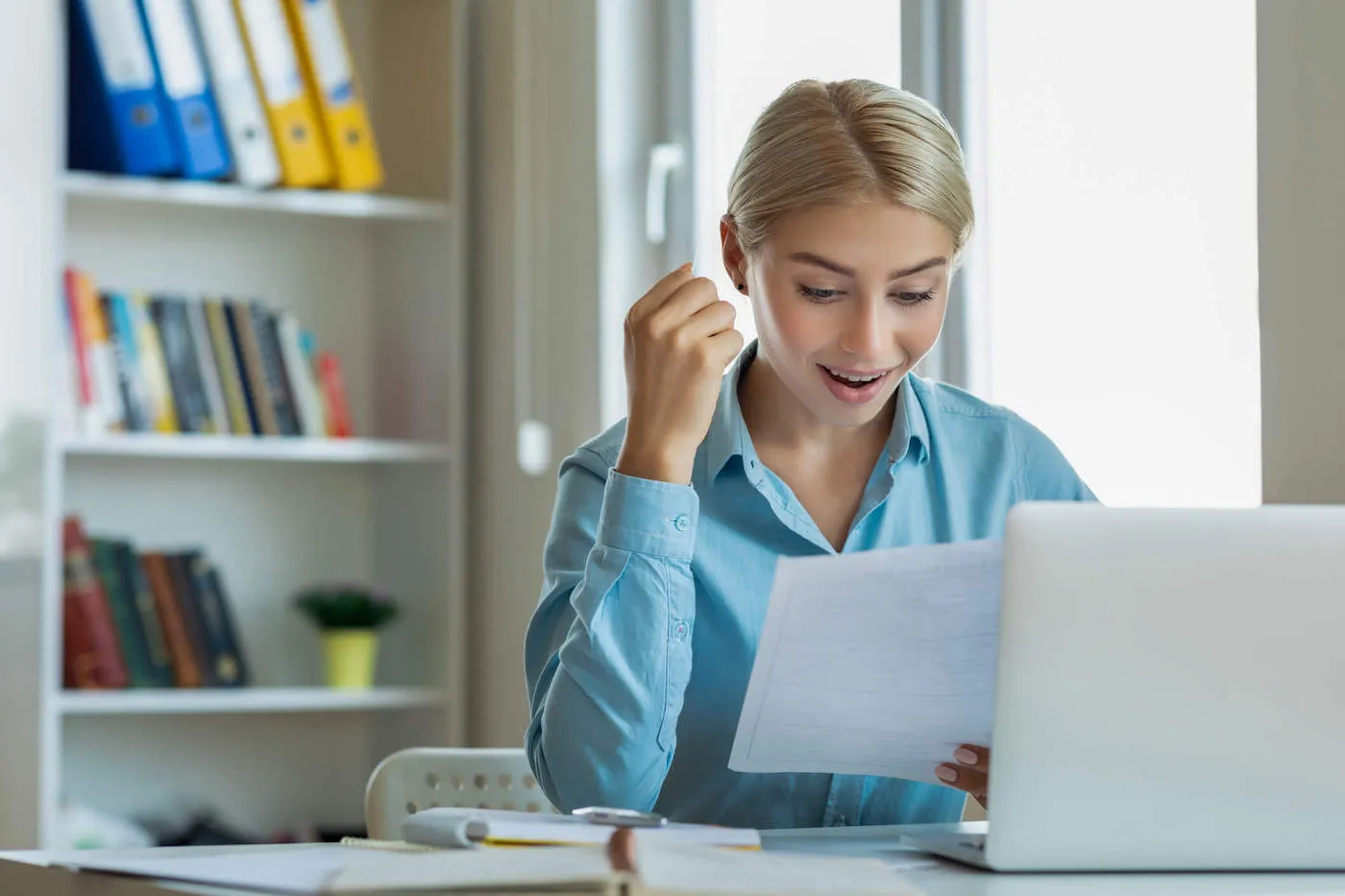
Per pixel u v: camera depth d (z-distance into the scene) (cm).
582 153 297
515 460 311
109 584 296
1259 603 104
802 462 164
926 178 137
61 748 314
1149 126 204
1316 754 104
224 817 326
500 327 320
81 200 310
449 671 312
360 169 312
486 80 328
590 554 142
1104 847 105
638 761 141
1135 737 104
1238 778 104
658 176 290
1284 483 166
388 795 184
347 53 312
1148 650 103
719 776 158
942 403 172
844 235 137
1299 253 165
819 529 164
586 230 296
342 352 341
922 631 111
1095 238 213
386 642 336
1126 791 104
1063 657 103
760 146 143
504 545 315
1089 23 214
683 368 141
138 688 295
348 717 338
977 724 116
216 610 306
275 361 309
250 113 303
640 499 140
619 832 98
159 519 325
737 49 282
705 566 158
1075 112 217
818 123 139
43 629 278
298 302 338
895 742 119
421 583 324
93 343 292
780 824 158
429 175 328
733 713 158
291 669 333
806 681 114
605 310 290
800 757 122
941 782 125
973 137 235
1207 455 196
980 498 168
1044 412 223
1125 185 209
